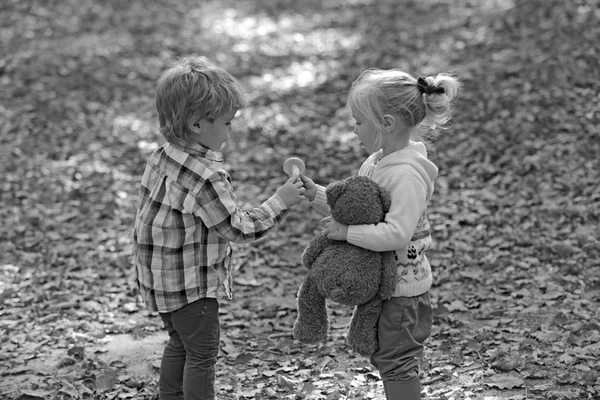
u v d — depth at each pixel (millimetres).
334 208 3598
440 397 4398
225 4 19891
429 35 14672
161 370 4102
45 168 9211
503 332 5258
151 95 12461
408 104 3586
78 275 6609
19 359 5184
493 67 11336
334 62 14086
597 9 12664
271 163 9461
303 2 20094
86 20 16547
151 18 17391
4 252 7074
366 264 3570
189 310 3842
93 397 4684
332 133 10320
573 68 10266
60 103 11531
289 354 5234
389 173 3607
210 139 3793
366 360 5051
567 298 5648
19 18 16000
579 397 4328
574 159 8125
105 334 5586
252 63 14531
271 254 7117
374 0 19094
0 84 12102
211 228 3771
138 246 3885
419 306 3740
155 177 3863
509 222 7133
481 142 8953
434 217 7484
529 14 13719
